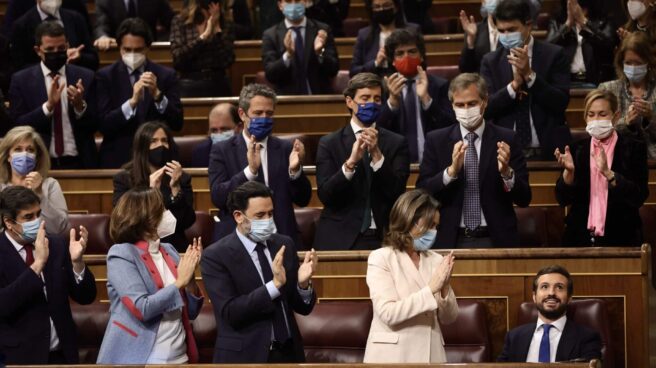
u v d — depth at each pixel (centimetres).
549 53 1995
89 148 2111
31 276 1433
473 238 1689
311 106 2292
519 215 1861
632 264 1633
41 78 2105
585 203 1736
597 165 1677
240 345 1392
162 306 1350
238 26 2712
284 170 1692
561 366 1232
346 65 2638
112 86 2122
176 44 2384
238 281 1415
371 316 1592
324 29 2402
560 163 1756
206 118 2325
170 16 2678
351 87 1706
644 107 1784
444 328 1591
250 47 2627
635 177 1720
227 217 1678
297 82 2362
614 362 1611
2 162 1714
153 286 1382
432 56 2586
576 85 2300
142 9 2633
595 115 1711
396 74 1930
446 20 2858
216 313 1411
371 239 1694
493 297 1648
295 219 1700
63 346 1468
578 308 1577
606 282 1639
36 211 1468
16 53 2378
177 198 1688
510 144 1706
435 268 1433
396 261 1424
